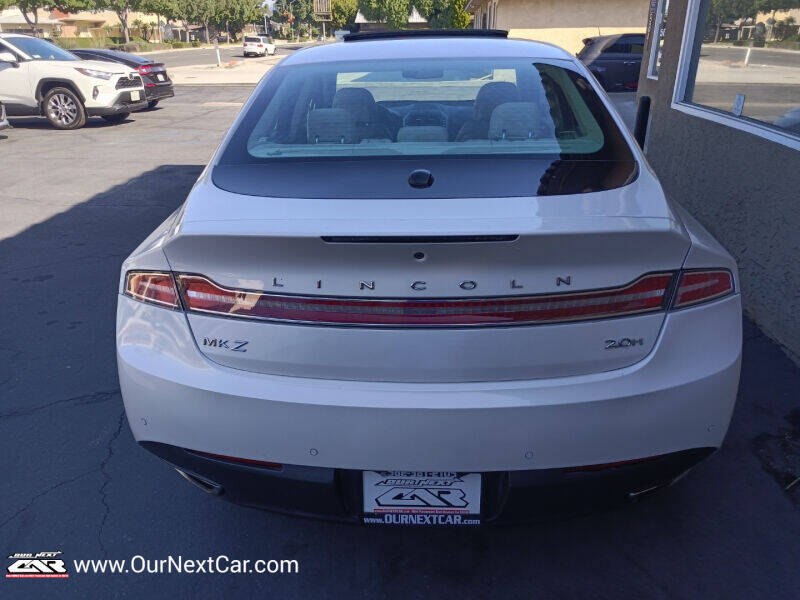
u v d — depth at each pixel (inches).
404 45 118.3
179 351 75.2
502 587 86.7
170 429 77.0
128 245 225.9
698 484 104.4
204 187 83.8
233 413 73.2
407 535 96.3
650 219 71.1
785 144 143.9
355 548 94.0
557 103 98.5
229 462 76.7
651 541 93.5
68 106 484.1
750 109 176.6
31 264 208.1
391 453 71.7
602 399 70.2
